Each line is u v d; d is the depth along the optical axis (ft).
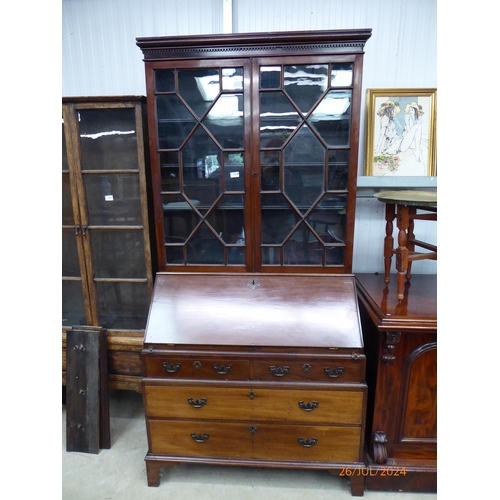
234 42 4.00
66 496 4.32
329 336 4.05
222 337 4.13
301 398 4.11
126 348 5.04
